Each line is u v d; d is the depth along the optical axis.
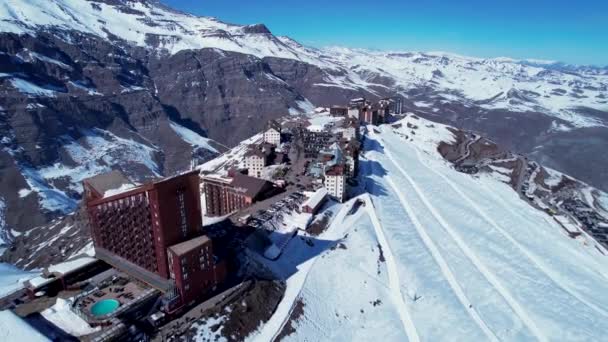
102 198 105.44
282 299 107.56
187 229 103.12
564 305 124.44
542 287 134.25
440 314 114.75
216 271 104.81
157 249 100.06
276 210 149.00
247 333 93.88
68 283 105.06
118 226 106.56
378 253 140.00
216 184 169.50
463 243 161.50
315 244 137.25
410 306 116.75
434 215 187.38
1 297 107.38
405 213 183.12
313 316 104.38
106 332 86.44
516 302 124.06
